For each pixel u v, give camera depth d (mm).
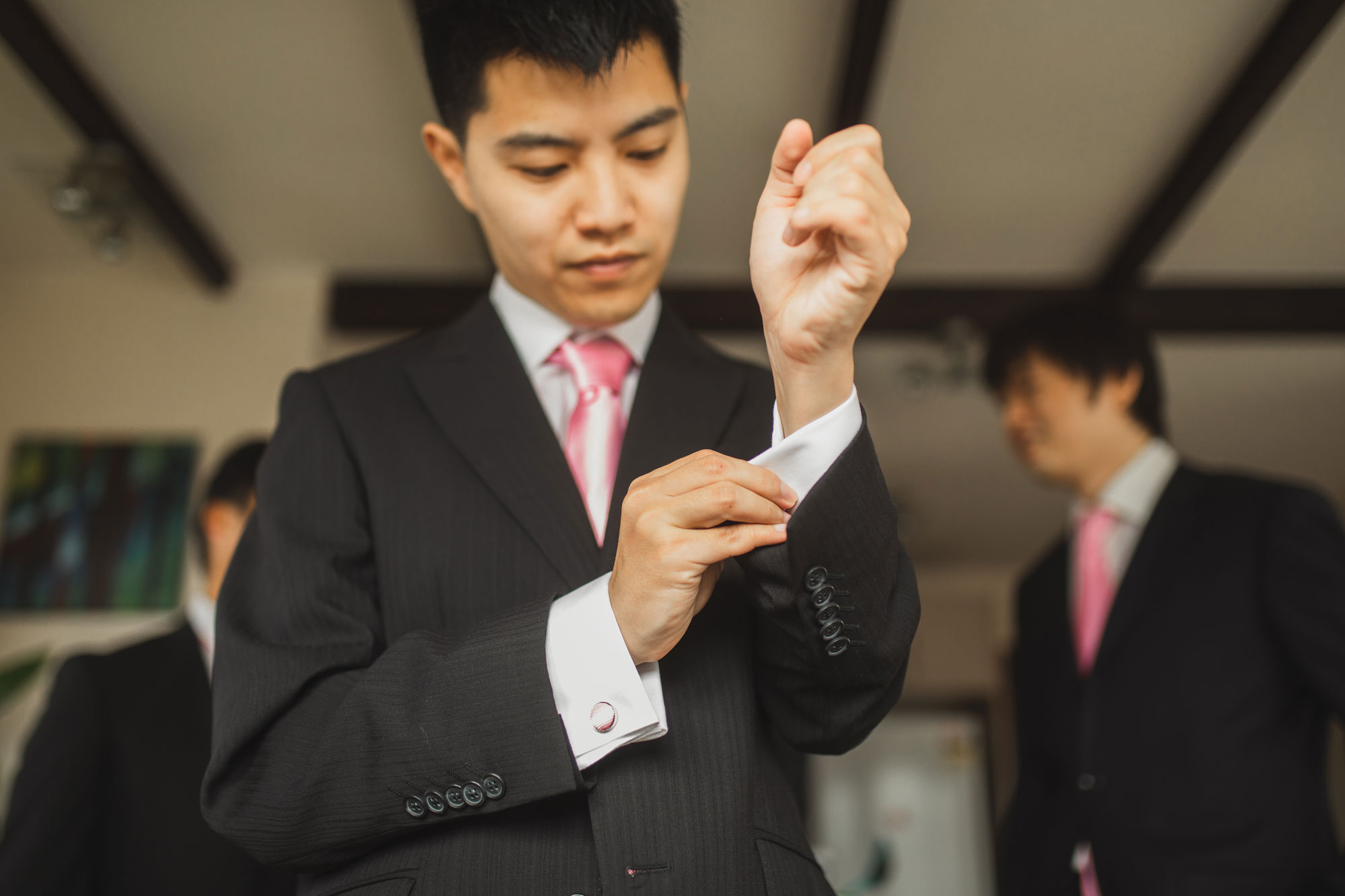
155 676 1627
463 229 4598
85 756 1508
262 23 3467
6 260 4715
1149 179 4309
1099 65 3725
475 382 911
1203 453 6551
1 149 4004
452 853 702
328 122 3932
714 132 3998
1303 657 1461
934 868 7812
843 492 678
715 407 926
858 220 600
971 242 4816
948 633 8531
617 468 877
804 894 735
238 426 4641
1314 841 1457
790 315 663
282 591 796
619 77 829
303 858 713
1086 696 1618
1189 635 1557
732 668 773
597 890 690
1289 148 4117
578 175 860
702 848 698
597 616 691
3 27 3285
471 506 831
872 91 3527
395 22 3447
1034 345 1959
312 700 737
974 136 4086
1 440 4547
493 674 688
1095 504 1920
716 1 3434
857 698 752
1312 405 5980
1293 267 4914
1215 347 5391
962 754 8141
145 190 4027
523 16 808
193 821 1523
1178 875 1442
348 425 877
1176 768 1495
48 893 1434
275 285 4848
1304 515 1534
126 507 4480
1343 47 3602
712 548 664
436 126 1006
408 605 805
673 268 4863
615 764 704
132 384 4664
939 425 6277
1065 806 1630
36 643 4297
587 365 947
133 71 3668
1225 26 3545
